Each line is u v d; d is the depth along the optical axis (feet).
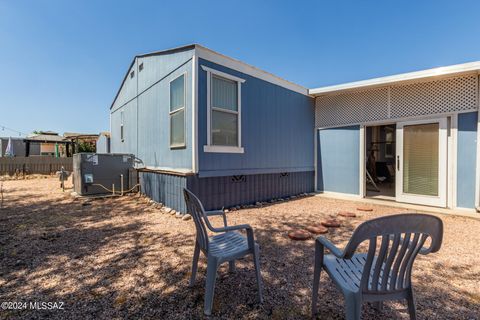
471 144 16.35
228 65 17.12
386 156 33.40
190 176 15.06
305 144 24.00
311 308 5.79
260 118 19.49
